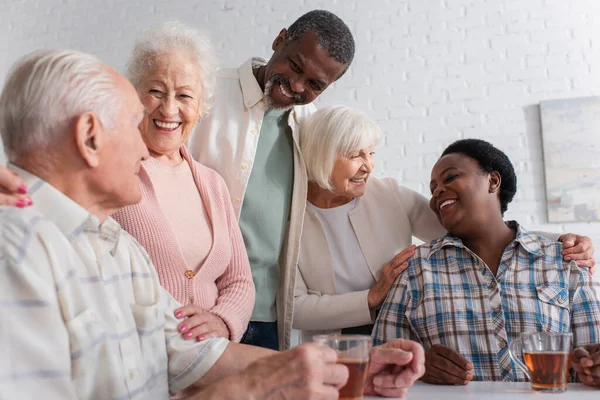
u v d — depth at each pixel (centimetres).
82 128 82
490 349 153
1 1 417
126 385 82
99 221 89
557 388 102
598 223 312
